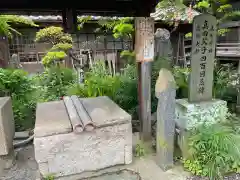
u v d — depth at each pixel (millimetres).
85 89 4449
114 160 2604
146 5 3383
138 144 3084
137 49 3125
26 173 2615
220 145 2393
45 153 2309
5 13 3840
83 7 3602
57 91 4746
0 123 2508
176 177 2410
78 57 8258
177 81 4336
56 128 2293
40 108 3031
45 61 6254
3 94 4160
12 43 8633
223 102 2979
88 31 9211
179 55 7094
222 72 4941
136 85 4648
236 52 7879
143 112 3275
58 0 3438
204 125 2787
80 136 2385
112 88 4398
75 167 2453
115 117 2527
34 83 4719
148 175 2467
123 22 6203
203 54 2850
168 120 2441
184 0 6551
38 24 8258
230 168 2443
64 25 3707
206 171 2365
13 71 4340
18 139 3627
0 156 2723
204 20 2750
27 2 3309
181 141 2760
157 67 4883
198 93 2945
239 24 7867
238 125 3043
